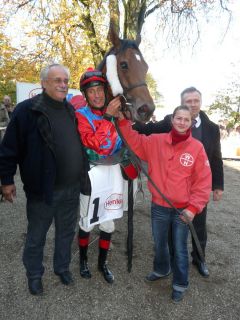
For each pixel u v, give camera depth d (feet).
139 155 8.43
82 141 7.89
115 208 8.73
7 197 7.69
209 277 9.73
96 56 22.11
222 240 12.66
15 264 10.05
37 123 7.17
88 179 8.08
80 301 8.38
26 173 7.53
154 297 8.64
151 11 23.38
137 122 8.29
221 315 7.99
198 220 9.44
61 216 8.43
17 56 29.91
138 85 7.91
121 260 10.61
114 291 8.85
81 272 9.43
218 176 9.71
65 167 7.63
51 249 11.17
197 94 8.77
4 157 7.33
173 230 8.27
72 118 7.79
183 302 8.45
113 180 8.51
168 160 7.95
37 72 27.61
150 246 11.72
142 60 8.21
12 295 8.49
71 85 23.24
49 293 8.64
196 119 9.18
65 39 22.82
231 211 16.61
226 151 39.32
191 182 8.10
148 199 17.65
